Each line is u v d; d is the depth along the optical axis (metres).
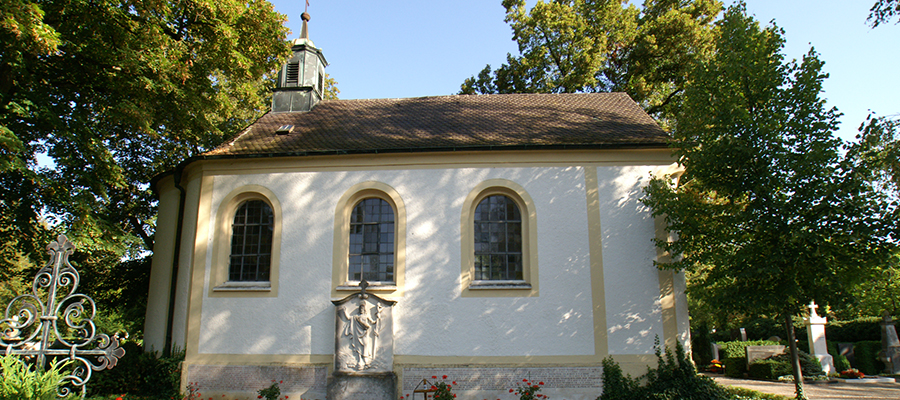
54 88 12.95
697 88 10.06
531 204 12.21
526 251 12.16
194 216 12.91
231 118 20.47
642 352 11.33
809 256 8.74
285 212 12.59
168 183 14.60
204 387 11.72
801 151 8.99
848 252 8.77
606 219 12.05
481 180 12.41
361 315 11.27
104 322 33.97
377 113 16.11
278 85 17.22
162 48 11.95
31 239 13.89
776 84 9.29
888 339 18.05
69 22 11.55
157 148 19.02
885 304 17.45
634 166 12.34
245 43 13.24
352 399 10.82
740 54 9.59
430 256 12.07
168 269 13.62
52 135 13.20
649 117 14.84
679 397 10.45
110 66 12.44
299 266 12.25
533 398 10.63
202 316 12.12
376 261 12.39
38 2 10.81
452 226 12.20
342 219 12.44
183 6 12.46
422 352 11.56
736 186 9.52
